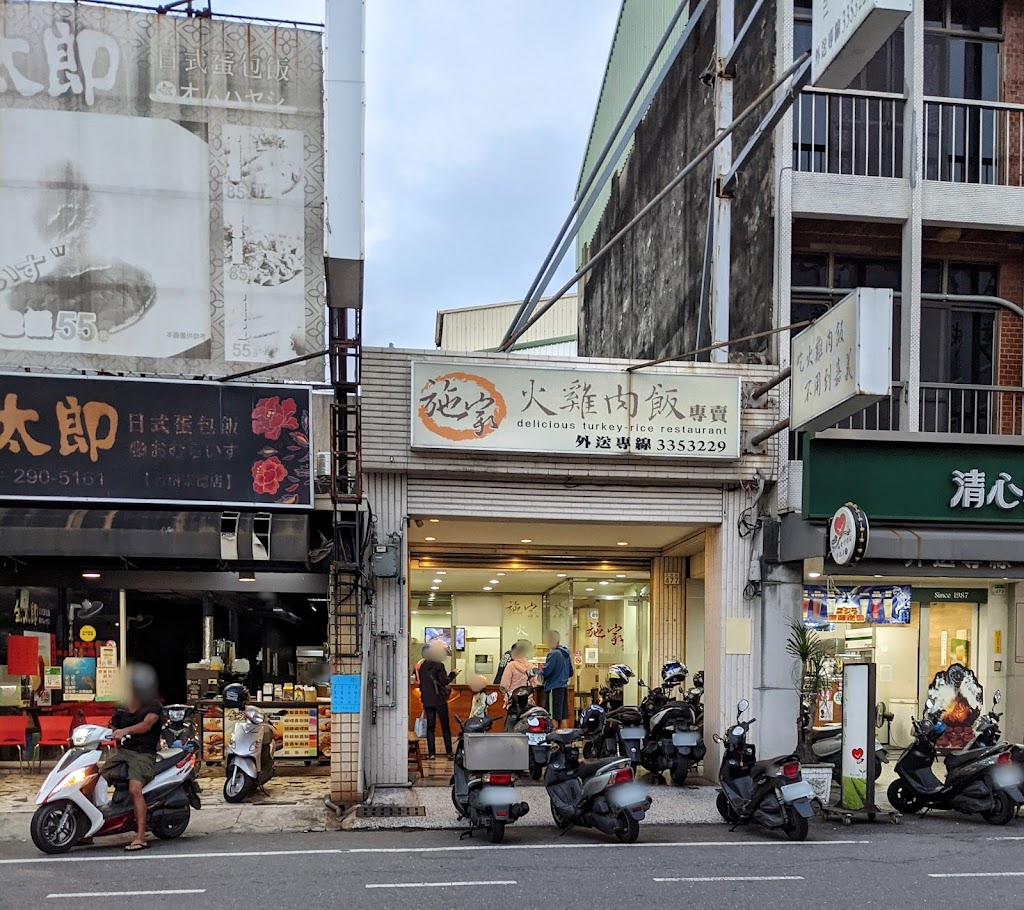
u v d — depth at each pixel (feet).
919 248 35.65
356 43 26.40
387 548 31.81
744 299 39.27
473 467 32.76
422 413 32.04
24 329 28.96
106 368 29.27
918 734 29.07
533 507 33.83
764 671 33.88
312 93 30.27
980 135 37.81
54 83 29.30
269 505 30.48
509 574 45.78
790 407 31.32
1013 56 39.22
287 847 23.72
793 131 37.35
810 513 32.89
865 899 18.97
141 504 29.91
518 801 24.63
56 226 29.17
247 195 29.94
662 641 43.42
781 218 35.47
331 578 31.96
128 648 36.76
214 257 29.76
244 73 29.99
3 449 29.27
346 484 31.24
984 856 23.06
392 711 31.96
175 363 29.55
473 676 40.78
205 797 30.50
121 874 20.58
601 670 48.03
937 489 33.88
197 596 38.11
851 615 39.06
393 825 26.53
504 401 32.58
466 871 21.08
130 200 29.48
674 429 33.47
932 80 38.99
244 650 39.88
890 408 34.83
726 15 40.11
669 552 42.91
